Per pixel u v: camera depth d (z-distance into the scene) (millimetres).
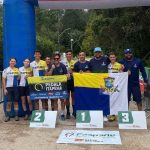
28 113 9695
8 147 6887
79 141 7258
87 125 8578
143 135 7816
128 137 7637
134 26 20719
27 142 7258
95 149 6719
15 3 9805
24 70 9516
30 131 8258
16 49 9859
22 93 9547
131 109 11117
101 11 24609
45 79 9484
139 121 8508
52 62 9930
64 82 9445
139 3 9875
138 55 21500
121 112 8719
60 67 9562
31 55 9977
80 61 9523
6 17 9922
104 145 6992
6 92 9453
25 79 9516
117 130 8266
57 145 7016
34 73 9570
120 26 21891
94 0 9844
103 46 24453
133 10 20703
